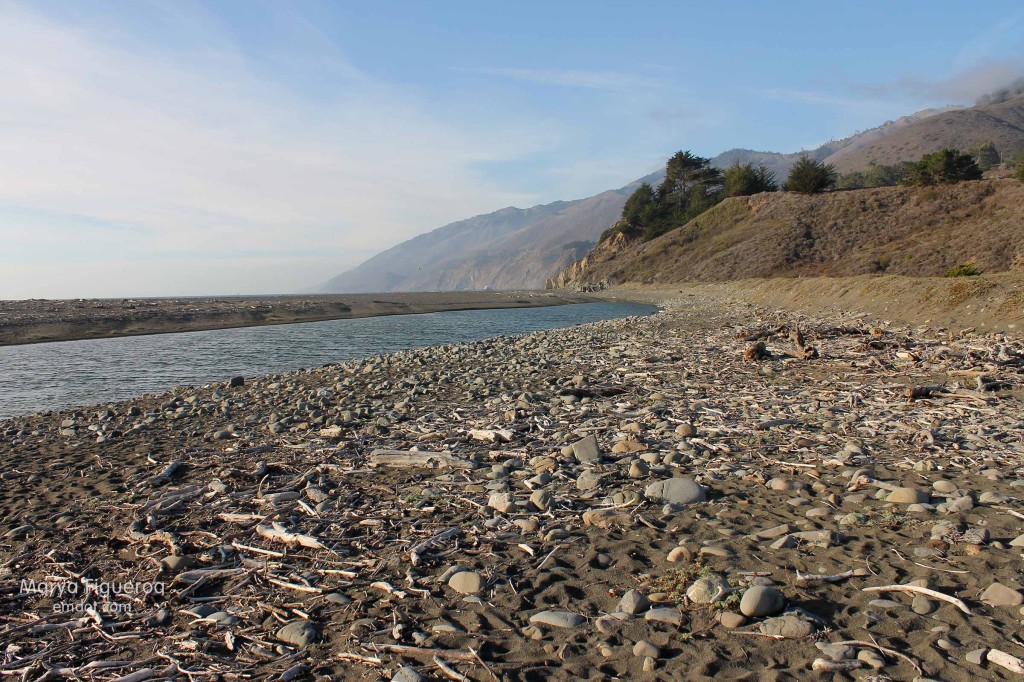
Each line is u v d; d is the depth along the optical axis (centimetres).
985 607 382
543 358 1888
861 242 6378
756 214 8438
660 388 1252
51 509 696
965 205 6012
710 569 449
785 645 356
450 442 879
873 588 409
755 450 771
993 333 1803
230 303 5988
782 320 2822
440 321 4453
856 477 632
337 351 2739
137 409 1353
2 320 3694
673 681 330
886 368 1375
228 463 840
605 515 563
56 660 402
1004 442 765
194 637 414
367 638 394
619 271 9200
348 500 657
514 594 435
